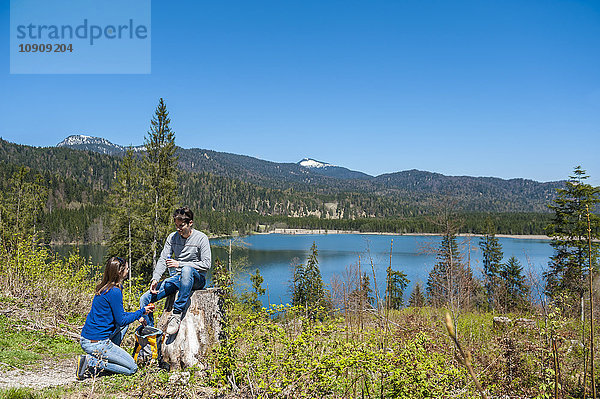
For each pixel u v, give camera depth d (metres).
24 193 32.66
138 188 33.41
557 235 18.58
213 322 5.93
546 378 5.65
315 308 4.82
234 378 4.72
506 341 6.51
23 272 10.45
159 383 5.11
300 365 4.13
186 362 5.62
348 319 6.79
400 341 5.41
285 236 154.88
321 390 4.19
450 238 16.31
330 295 8.21
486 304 16.55
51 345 7.14
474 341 8.33
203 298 5.89
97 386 4.97
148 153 33.78
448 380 4.95
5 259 11.06
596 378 5.48
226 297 6.28
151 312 5.91
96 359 5.26
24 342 7.05
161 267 5.99
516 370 6.13
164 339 5.87
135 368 5.50
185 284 5.69
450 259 15.28
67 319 9.16
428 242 16.91
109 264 5.42
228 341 4.83
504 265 33.53
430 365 4.80
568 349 5.73
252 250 95.75
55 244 79.06
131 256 31.72
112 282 5.40
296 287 30.05
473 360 6.55
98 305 5.32
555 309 5.69
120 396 4.77
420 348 5.05
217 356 4.96
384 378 4.73
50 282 10.25
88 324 5.33
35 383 5.10
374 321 7.02
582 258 16.44
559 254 17.59
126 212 32.09
